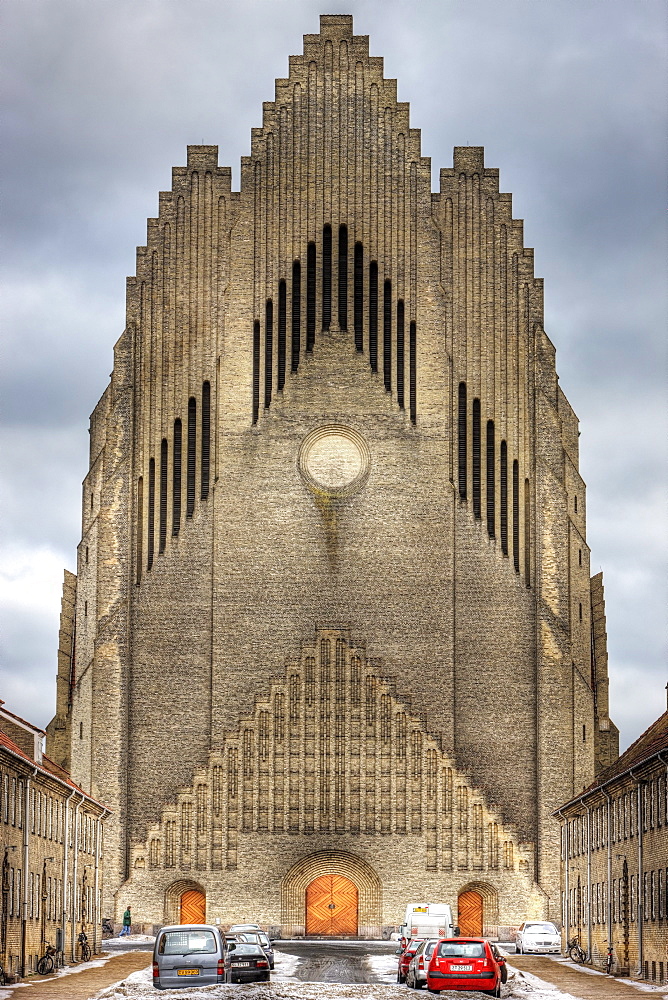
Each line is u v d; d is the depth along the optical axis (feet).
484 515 366.43
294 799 344.69
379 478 366.84
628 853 239.30
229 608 362.53
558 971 241.35
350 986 185.37
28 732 240.53
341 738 346.33
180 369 372.38
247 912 341.41
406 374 370.53
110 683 358.84
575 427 374.43
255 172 376.07
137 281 374.84
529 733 358.84
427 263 373.40
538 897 343.05
